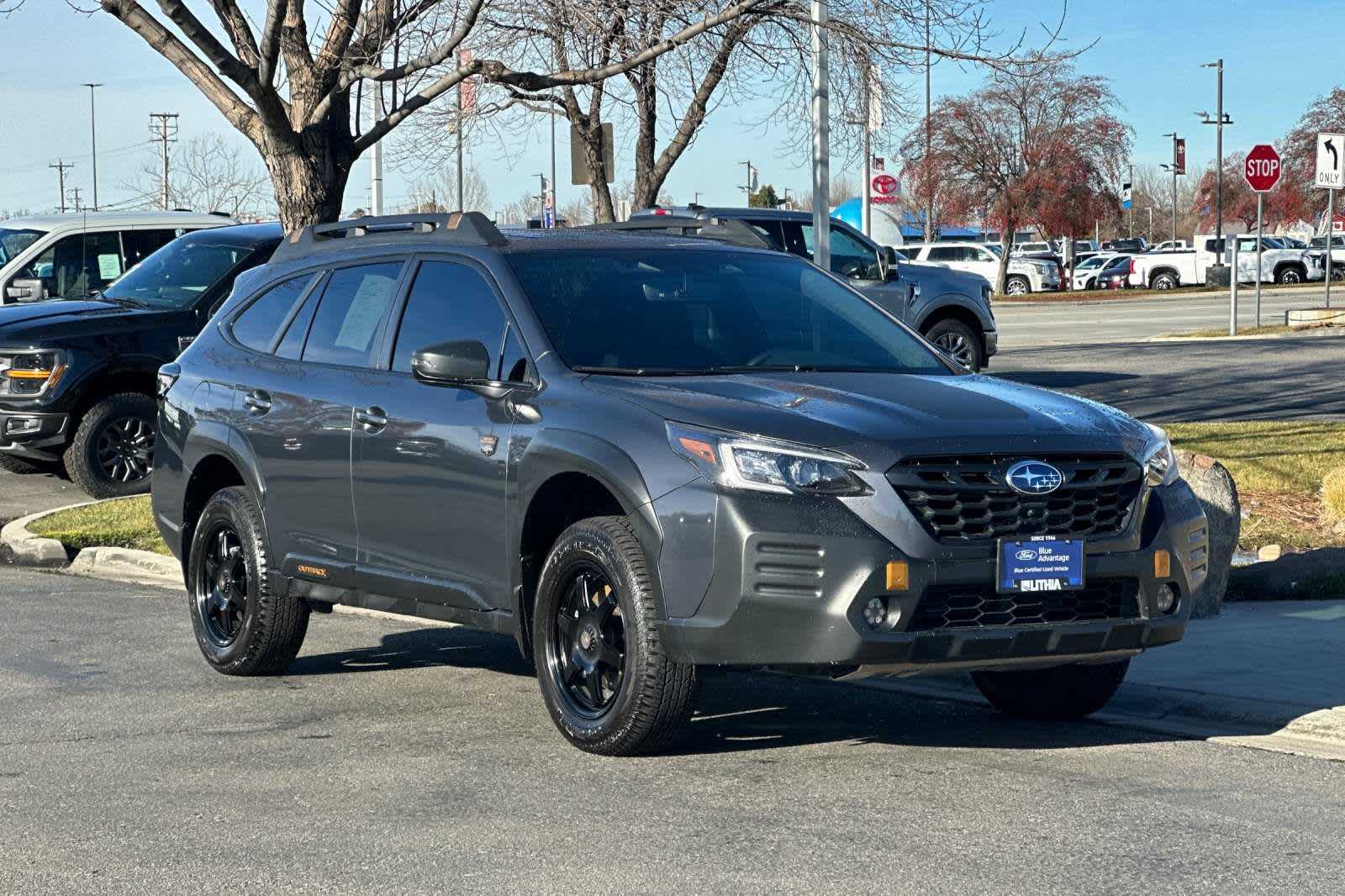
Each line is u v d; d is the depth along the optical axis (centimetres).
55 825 571
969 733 702
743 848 527
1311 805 578
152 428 1592
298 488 793
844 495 586
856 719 730
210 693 804
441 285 749
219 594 858
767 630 588
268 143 1358
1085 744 680
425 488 717
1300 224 8719
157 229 1981
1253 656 820
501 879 500
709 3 1341
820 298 762
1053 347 2806
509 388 683
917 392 648
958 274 2039
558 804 585
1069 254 6738
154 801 600
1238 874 497
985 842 531
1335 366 2195
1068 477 607
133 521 1370
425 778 625
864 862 510
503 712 748
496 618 692
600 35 1374
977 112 6425
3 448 1566
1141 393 1961
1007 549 593
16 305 1650
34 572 1250
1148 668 797
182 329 1598
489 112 1519
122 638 957
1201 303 4631
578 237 759
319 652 912
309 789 613
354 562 764
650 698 623
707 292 737
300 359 814
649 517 609
